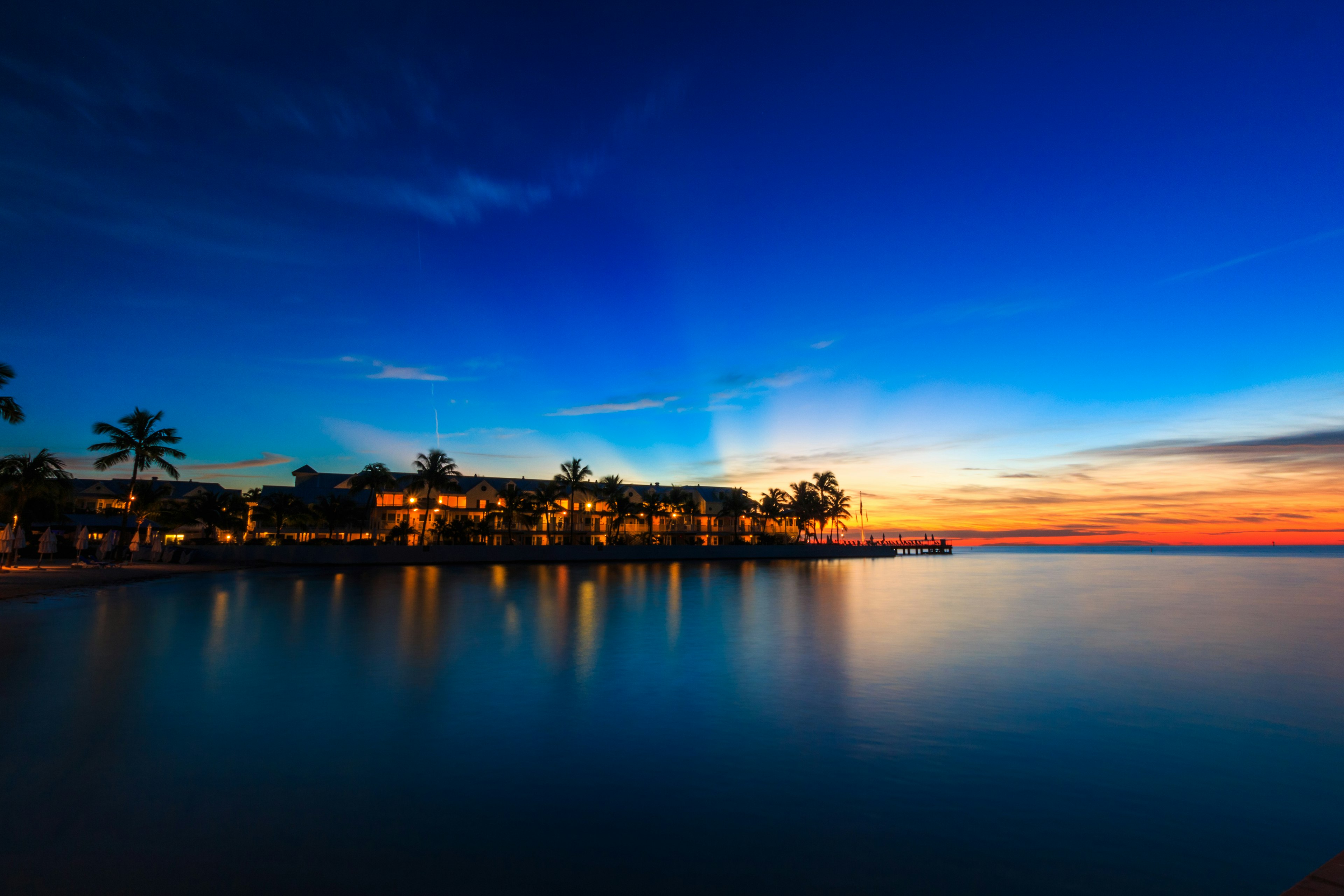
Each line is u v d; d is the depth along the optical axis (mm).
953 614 31234
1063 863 6941
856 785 9016
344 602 33531
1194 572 82312
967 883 6492
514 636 22594
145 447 64688
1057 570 89188
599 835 7371
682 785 8938
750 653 19656
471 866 6602
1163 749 10859
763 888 6285
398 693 13875
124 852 6715
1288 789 9180
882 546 124938
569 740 10859
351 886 6156
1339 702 14148
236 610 28859
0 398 30031
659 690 14609
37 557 69562
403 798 8312
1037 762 10109
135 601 31969
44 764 9211
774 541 123875
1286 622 28703
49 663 16375
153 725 11133
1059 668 17688
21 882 6051
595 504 116062
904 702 13758
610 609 31875
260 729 11047
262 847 6891
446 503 104375
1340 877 5676
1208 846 7426
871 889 6328
